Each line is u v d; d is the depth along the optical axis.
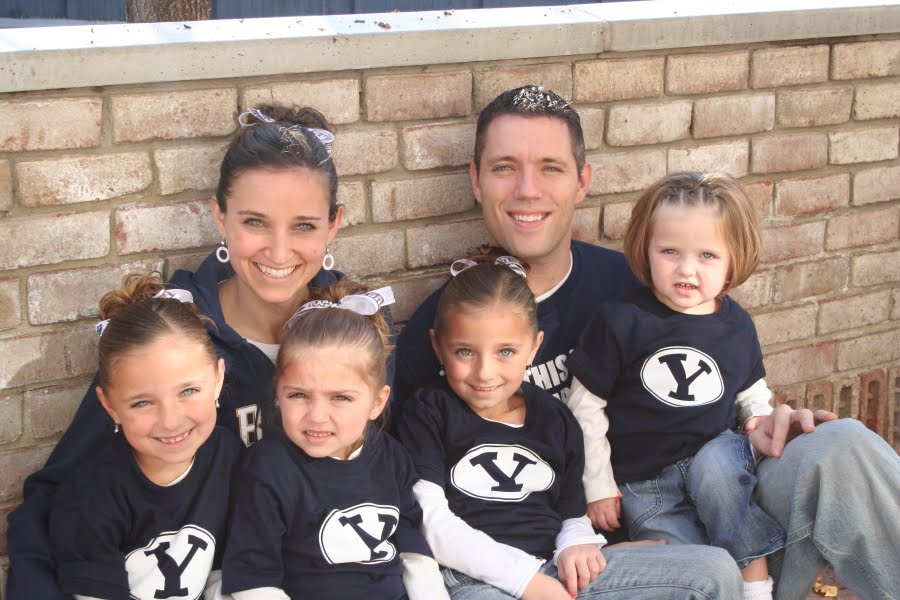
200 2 3.72
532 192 2.83
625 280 3.08
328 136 2.64
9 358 2.60
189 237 2.77
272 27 2.80
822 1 3.49
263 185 2.43
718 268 2.74
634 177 3.31
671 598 2.48
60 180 2.57
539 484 2.68
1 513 2.67
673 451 2.81
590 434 2.84
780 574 2.72
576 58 3.13
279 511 2.38
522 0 6.04
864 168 3.67
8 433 2.64
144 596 2.30
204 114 2.70
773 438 2.68
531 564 2.51
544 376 2.97
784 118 3.47
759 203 3.50
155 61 2.57
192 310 2.39
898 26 3.52
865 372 3.87
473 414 2.72
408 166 3.00
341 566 2.40
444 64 2.97
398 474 2.57
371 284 3.04
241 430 2.62
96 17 5.88
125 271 2.71
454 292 2.66
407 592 2.49
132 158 2.64
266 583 2.33
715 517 2.70
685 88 3.30
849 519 2.55
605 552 2.61
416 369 2.93
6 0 5.89
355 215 2.97
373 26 2.89
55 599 2.22
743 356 2.86
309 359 2.38
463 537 2.53
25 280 2.58
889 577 2.57
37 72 2.45
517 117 2.82
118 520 2.27
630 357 2.81
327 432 2.40
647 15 3.19
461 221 3.14
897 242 3.81
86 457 2.46
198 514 2.35
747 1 3.45
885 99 3.62
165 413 2.23
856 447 2.54
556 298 3.03
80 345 2.68
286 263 2.50
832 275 3.69
